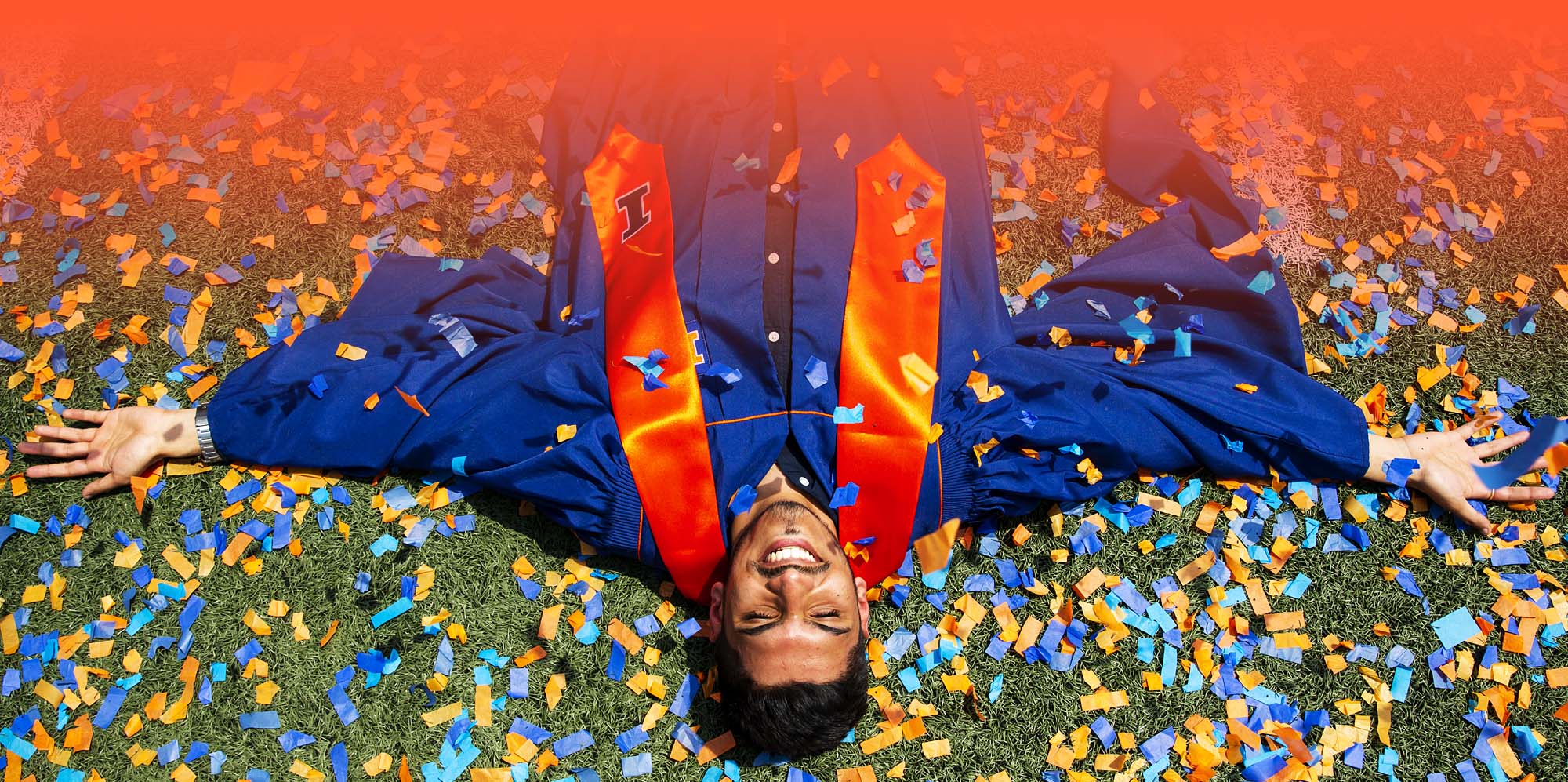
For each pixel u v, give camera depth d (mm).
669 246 2641
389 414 2531
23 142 3100
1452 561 2695
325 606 2658
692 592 2570
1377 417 2789
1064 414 2535
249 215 3014
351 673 2609
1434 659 2631
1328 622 2680
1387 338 2918
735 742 2584
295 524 2689
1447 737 2584
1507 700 2584
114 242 2953
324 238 2994
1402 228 3049
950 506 2516
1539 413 2826
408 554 2697
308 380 2568
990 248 2729
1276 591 2695
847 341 2516
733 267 2574
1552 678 2607
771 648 2266
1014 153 3145
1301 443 2596
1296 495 2727
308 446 2562
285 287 2938
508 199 3057
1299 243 3035
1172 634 2654
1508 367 2881
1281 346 2760
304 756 2566
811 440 2469
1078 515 2734
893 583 2684
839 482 2453
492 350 2619
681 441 2451
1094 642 2662
